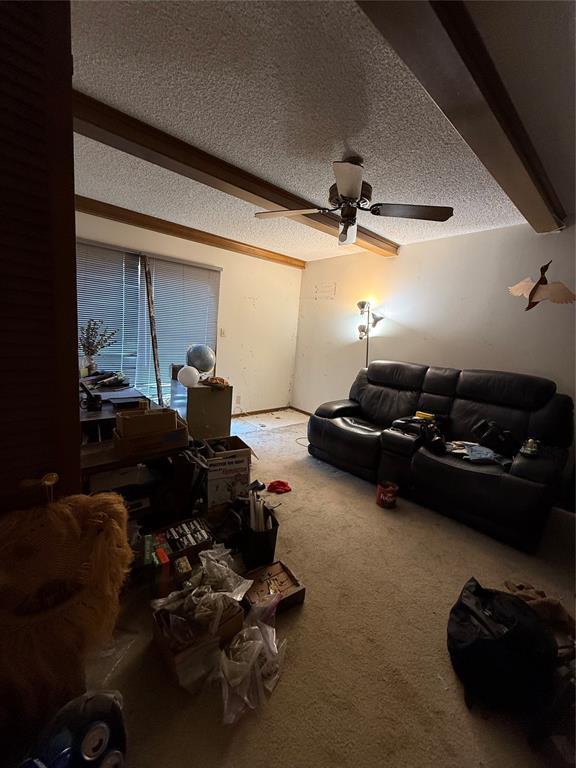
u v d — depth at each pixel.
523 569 1.83
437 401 3.05
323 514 2.27
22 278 0.76
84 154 1.99
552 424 2.39
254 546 1.65
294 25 1.08
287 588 1.50
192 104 1.50
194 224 3.37
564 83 1.29
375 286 3.97
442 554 1.92
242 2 1.00
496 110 1.30
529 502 1.92
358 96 1.38
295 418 4.66
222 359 4.23
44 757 0.75
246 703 1.08
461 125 1.35
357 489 2.67
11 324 0.76
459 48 1.02
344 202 1.98
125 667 1.17
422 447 2.48
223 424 2.45
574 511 2.46
